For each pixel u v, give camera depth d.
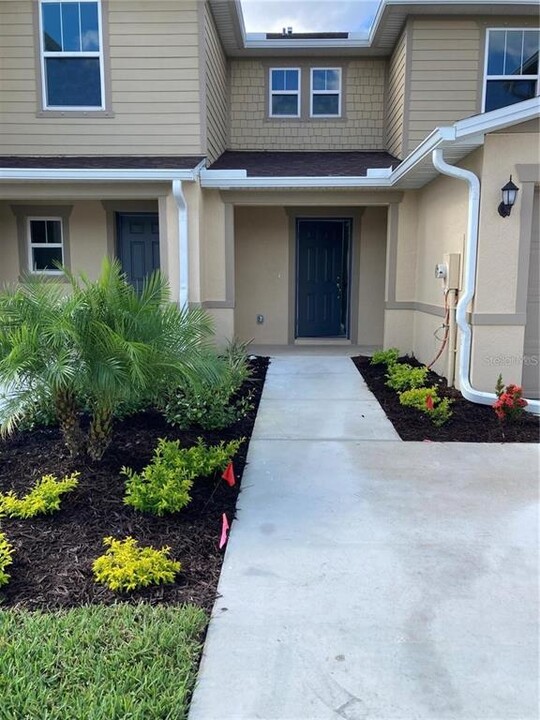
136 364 3.50
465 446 4.79
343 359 8.59
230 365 6.59
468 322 5.97
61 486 3.50
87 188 7.72
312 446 4.79
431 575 2.86
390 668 2.20
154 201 8.77
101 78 8.08
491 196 5.68
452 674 2.17
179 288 7.84
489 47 8.50
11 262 8.91
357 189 8.28
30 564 2.88
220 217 8.45
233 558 3.02
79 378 3.54
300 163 9.16
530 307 6.04
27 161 7.92
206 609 2.57
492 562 2.98
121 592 2.65
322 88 10.28
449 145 5.64
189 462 3.94
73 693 1.98
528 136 5.53
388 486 3.97
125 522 3.33
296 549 3.11
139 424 5.18
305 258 10.30
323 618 2.51
